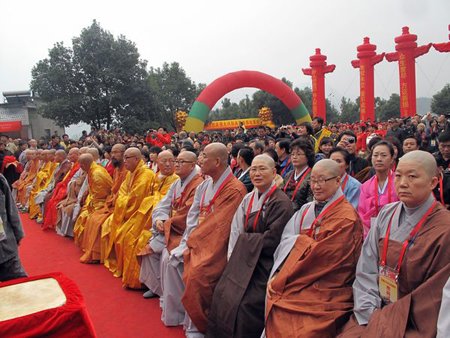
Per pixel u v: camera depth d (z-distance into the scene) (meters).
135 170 5.85
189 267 3.92
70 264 6.25
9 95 32.16
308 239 3.25
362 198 4.20
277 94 24.53
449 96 44.72
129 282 5.12
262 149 6.11
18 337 2.51
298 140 4.70
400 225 2.76
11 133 30.88
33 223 9.40
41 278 3.27
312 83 27.48
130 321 4.27
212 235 4.02
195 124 21.80
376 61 24.34
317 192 3.33
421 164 2.59
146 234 5.08
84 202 7.38
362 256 2.97
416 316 2.42
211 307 3.61
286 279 3.17
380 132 13.12
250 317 3.35
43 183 9.92
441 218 2.55
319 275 3.08
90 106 26.97
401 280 2.66
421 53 22.12
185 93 37.16
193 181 4.90
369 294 2.83
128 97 27.89
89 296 4.96
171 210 5.10
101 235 6.18
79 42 26.88
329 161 3.35
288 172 5.04
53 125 33.62
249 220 3.81
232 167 6.86
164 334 3.99
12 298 2.88
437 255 2.45
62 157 9.68
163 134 15.05
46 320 2.62
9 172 12.60
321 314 2.90
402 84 22.64
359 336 2.63
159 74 37.72
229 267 3.64
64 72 26.17
